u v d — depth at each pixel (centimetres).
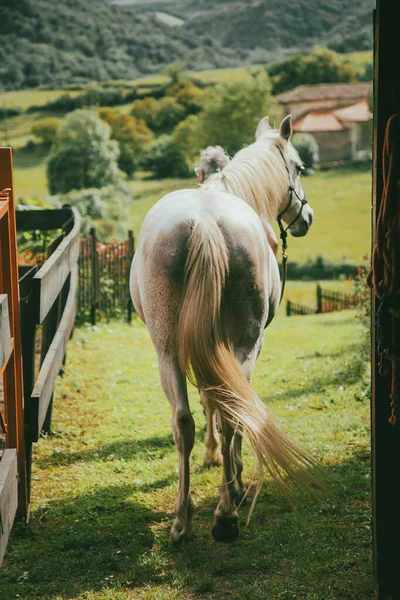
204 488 436
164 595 310
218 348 316
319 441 507
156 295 330
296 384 689
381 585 293
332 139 8962
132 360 790
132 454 500
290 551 348
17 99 12262
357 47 15012
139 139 9494
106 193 5484
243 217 339
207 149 498
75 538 368
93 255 1039
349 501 406
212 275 313
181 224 324
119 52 15900
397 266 267
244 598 305
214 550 355
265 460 308
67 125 7281
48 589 321
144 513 400
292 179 460
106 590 318
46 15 15788
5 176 360
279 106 10188
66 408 607
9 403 365
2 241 349
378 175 278
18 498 381
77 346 859
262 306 344
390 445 287
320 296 2047
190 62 16475
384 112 274
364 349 774
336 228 5512
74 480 453
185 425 332
